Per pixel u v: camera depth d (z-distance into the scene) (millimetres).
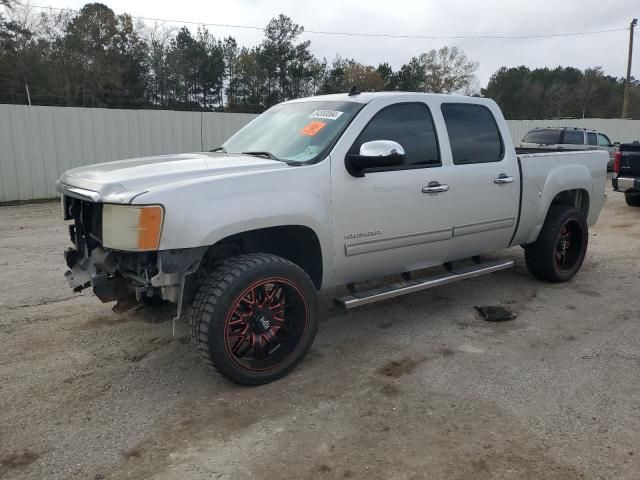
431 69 66438
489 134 5141
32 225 9625
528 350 4281
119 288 3676
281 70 50125
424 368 3965
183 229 3270
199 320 3422
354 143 4113
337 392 3613
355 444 3023
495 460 2875
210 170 3598
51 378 3812
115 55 42812
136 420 3281
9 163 12461
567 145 19000
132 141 14008
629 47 36656
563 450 2957
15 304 5293
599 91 73625
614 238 8719
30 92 38094
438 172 4586
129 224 3207
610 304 5387
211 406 3438
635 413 3324
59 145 13039
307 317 3826
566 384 3703
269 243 4117
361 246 4191
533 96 77438
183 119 14641
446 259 4949
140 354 4199
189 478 2746
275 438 3086
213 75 49125
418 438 3078
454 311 5188
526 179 5367
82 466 2848
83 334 4574
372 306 5324
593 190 6305
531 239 5688
